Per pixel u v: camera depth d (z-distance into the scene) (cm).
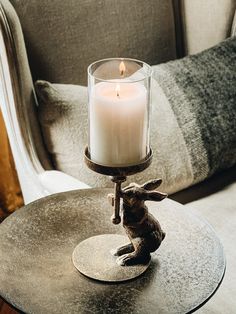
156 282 65
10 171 133
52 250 71
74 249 70
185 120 100
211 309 75
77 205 79
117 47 107
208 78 105
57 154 96
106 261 68
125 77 68
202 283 65
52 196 81
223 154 104
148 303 62
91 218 77
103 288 64
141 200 64
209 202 102
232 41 114
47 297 62
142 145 62
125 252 69
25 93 93
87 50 103
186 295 63
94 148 62
